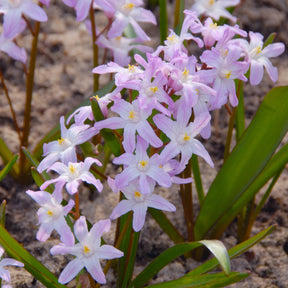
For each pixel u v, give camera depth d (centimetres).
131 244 84
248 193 88
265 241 92
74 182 79
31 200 94
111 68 81
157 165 79
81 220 80
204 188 96
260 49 84
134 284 86
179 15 94
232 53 81
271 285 90
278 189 96
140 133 79
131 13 92
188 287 83
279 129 86
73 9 118
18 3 88
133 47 94
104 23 116
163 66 80
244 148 87
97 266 79
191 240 90
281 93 85
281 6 122
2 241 82
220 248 80
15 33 87
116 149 84
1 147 93
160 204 80
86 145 86
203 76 81
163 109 79
